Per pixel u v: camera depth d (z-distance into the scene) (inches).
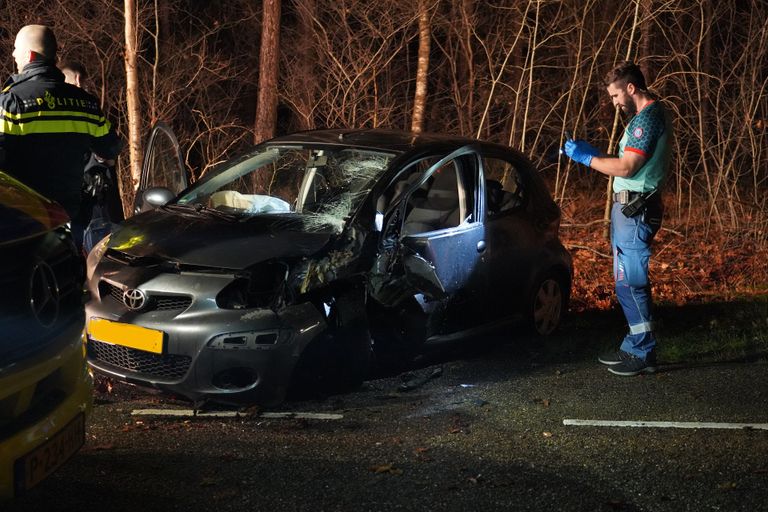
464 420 192.5
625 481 161.0
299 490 154.4
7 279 120.0
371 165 222.1
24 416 122.0
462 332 233.6
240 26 539.5
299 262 192.7
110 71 425.7
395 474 161.8
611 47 423.8
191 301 187.9
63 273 136.6
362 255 201.9
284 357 186.7
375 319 208.2
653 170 217.8
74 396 132.6
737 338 259.9
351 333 198.1
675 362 239.0
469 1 420.2
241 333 184.5
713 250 403.2
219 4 533.3
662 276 366.9
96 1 406.6
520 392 212.4
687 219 435.2
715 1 449.1
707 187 435.5
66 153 207.0
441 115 470.0
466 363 236.4
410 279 211.5
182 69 437.4
